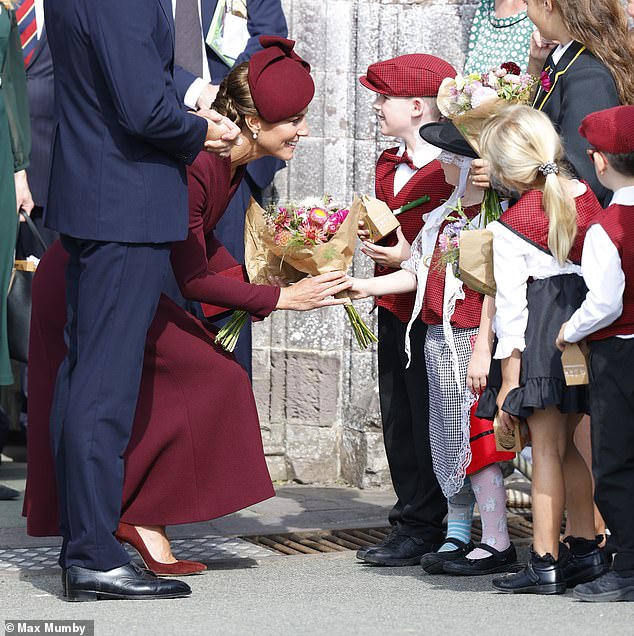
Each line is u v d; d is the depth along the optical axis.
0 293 23.25
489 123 16.34
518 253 16.00
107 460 16.00
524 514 22.36
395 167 19.22
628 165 15.34
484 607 15.38
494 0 22.81
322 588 16.78
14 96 23.64
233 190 18.19
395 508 19.31
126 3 15.49
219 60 22.50
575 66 17.22
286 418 25.14
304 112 17.67
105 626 14.59
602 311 15.19
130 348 16.08
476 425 17.59
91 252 16.00
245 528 21.22
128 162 15.88
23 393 27.98
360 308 24.59
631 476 15.61
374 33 24.36
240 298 17.44
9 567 18.41
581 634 13.95
